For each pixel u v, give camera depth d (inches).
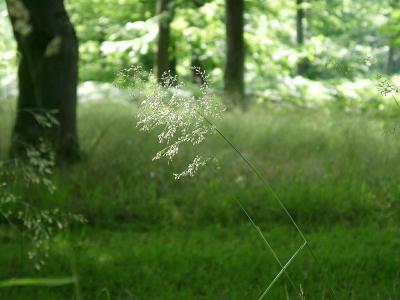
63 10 278.1
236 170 269.4
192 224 227.6
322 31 802.2
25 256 177.9
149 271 168.9
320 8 740.0
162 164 265.0
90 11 729.0
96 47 722.2
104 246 198.4
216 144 291.1
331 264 174.9
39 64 271.0
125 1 703.7
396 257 181.6
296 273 165.5
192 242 201.9
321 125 339.0
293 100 502.0
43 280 43.7
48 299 153.7
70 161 269.6
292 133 317.7
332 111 432.5
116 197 243.6
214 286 161.9
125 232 217.6
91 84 516.1
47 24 271.6
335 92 498.9
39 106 269.3
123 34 648.4
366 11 737.0
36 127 266.5
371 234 212.7
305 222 229.5
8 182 226.1
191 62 669.9
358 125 318.0
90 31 725.9
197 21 631.8
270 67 675.4
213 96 78.7
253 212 236.5
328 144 301.6
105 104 395.9
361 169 270.7
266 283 160.4
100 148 282.8
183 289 159.0
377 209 246.2
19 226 209.9
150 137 281.1
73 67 279.6
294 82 547.8
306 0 725.9
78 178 254.5
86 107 389.7
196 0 636.7
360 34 711.1
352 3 744.3
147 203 238.8
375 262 178.1
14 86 413.1
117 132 303.0
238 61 468.4
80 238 197.5
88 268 173.0
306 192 246.7
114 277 166.4
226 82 468.4
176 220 229.1
